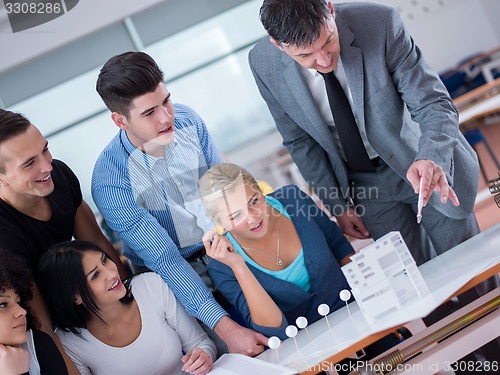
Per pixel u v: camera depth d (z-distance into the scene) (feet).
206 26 19.89
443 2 22.18
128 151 6.97
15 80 18.61
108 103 6.68
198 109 20.45
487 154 18.33
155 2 18.94
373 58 6.79
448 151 6.41
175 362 6.56
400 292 5.39
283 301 6.70
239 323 7.03
